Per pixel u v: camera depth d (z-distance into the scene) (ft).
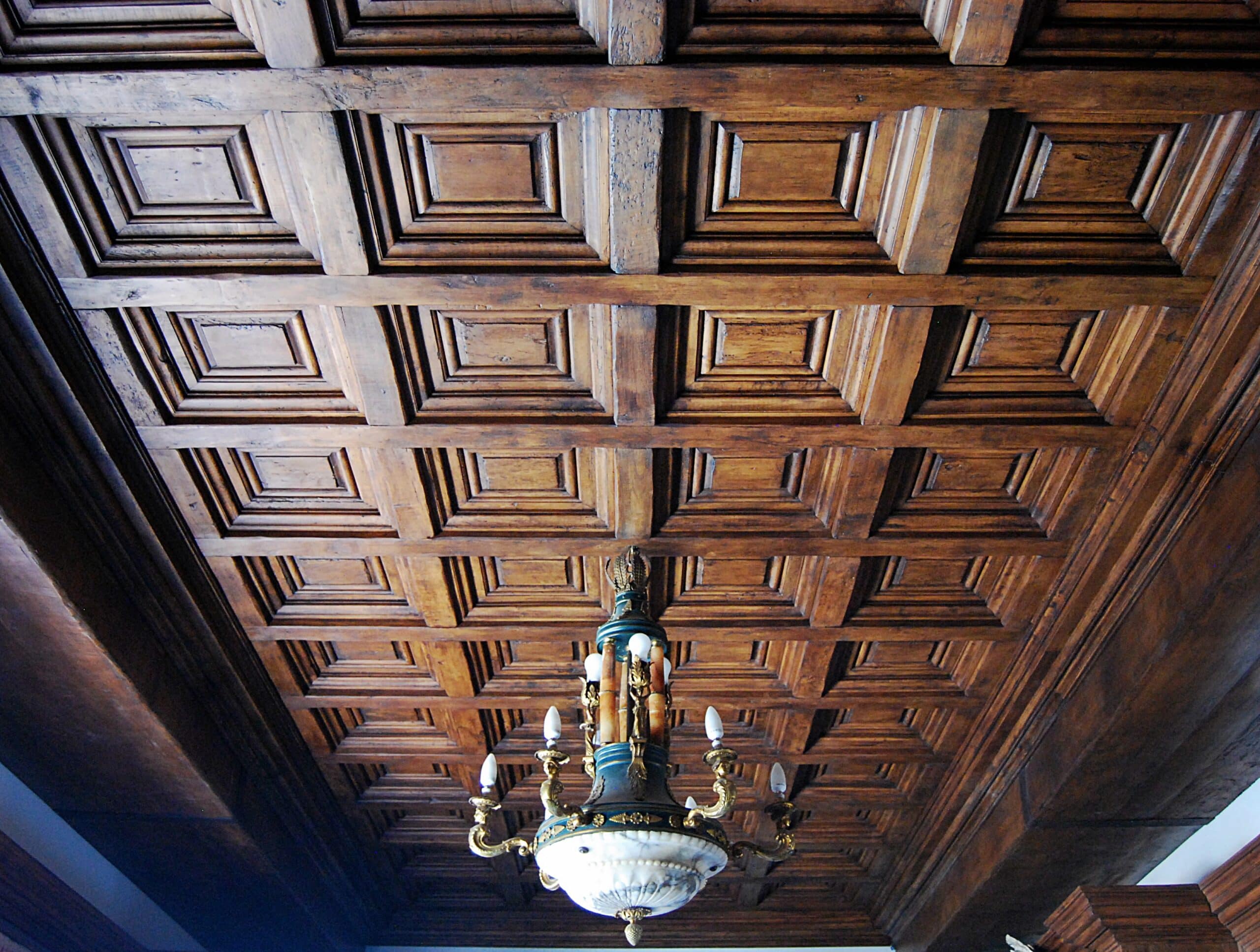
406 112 8.66
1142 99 8.57
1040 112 8.75
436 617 14.11
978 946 19.86
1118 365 10.84
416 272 9.80
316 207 9.20
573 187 9.31
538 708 16.19
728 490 12.50
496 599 14.05
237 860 16.90
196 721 14.23
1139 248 9.77
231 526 12.55
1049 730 14.94
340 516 12.62
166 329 10.29
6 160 8.66
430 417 11.32
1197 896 14.01
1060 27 8.21
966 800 17.71
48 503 10.68
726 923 22.97
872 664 15.49
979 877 17.39
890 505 12.64
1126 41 8.27
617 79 8.36
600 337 10.61
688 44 8.27
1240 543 10.59
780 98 8.58
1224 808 14.93
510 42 8.25
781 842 9.97
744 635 14.57
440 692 15.74
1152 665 12.15
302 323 10.38
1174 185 9.30
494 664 15.37
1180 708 12.67
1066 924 14.61
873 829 19.86
